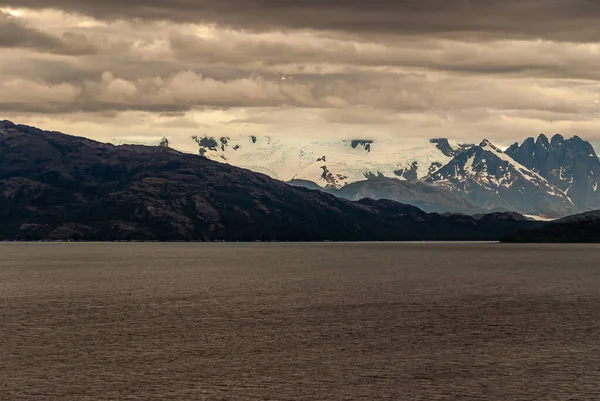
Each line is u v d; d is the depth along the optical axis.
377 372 173.38
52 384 162.00
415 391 158.88
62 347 198.50
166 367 176.62
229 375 169.62
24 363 179.88
